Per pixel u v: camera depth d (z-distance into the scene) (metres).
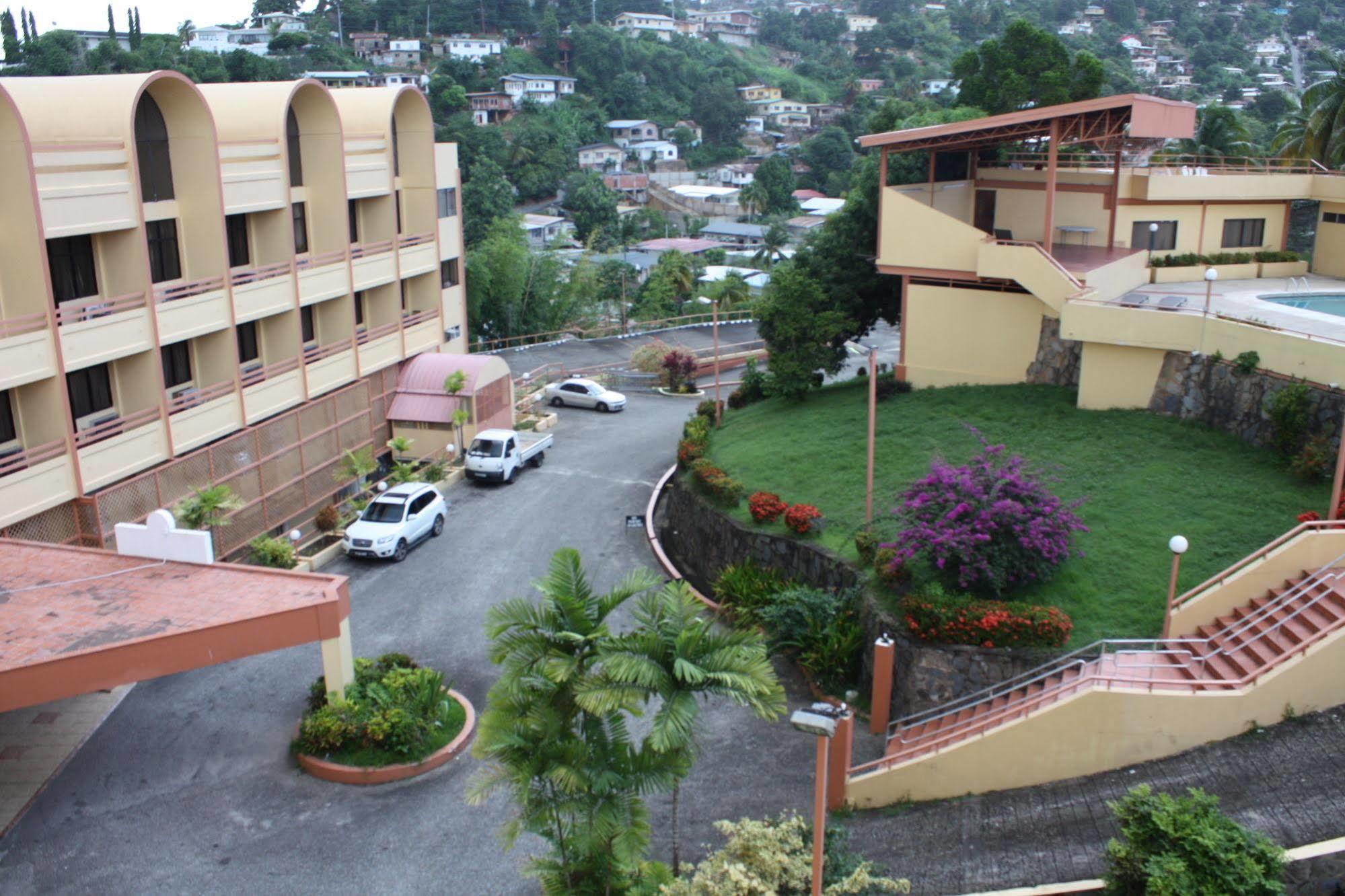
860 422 30.19
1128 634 19.05
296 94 31.23
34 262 22.09
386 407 36.00
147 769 19.27
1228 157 40.22
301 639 19.11
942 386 31.80
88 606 19.11
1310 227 40.75
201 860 16.89
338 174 32.16
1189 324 24.89
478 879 16.53
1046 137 32.38
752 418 34.59
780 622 22.62
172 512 25.11
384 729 19.05
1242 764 15.93
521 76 155.12
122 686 22.02
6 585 19.95
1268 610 18.16
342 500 32.50
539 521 31.56
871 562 22.78
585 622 14.30
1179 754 16.69
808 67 198.12
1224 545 20.53
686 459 31.78
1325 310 29.25
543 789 14.33
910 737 19.03
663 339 61.66
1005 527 20.06
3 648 17.48
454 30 174.00
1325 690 16.47
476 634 24.28
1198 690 16.72
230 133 29.41
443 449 35.94
